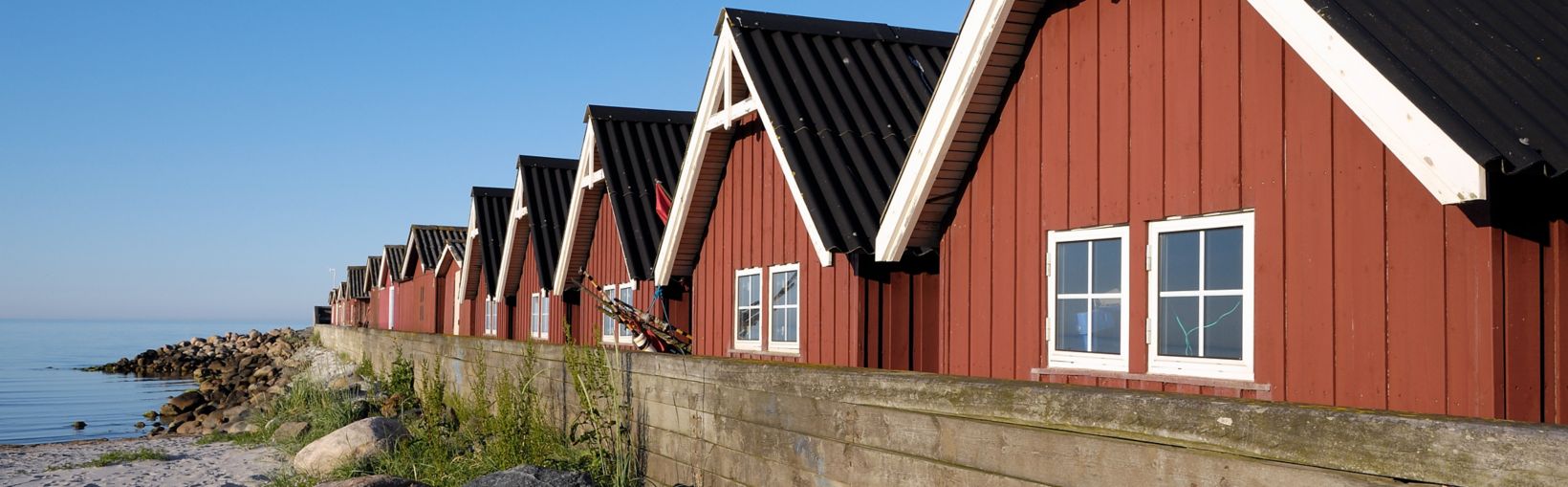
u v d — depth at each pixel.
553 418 13.46
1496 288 5.96
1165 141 7.99
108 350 125.00
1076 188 8.74
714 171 15.21
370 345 31.61
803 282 12.73
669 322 15.55
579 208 21.33
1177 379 7.80
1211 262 7.69
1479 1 6.58
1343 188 6.78
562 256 22.09
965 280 9.95
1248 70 7.41
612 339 19.66
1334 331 6.82
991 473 6.30
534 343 14.17
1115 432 5.57
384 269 55.88
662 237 16.75
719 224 15.21
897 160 12.09
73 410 38.81
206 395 39.94
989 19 9.03
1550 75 5.97
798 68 13.41
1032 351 9.11
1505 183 6.03
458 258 33.38
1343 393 6.75
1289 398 7.09
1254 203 7.33
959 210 10.07
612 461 11.26
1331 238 6.85
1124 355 8.26
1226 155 7.53
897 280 11.67
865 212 11.30
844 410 7.61
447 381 18.45
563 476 10.36
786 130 12.52
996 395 6.29
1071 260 8.81
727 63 14.22
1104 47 8.54
